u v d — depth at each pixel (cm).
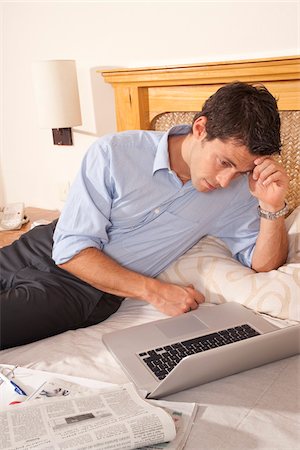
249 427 89
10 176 279
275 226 146
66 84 211
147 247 151
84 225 142
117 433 80
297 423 90
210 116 126
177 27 190
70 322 139
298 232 155
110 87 219
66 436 79
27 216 248
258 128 120
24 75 250
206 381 101
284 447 84
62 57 231
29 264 156
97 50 218
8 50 251
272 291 133
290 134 168
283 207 145
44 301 135
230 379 103
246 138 120
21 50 246
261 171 138
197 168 133
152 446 82
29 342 133
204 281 146
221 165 127
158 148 145
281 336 104
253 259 152
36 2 231
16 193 280
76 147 243
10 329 127
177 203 149
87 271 141
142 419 83
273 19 166
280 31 165
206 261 150
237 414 92
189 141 141
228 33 178
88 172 144
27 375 104
